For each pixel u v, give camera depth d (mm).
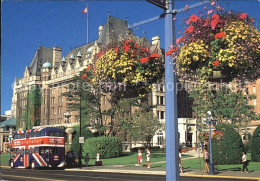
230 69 5695
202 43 5555
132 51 6199
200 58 5559
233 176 19188
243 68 5574
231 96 43250
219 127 29391
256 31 5566
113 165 34812
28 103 74250
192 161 33062
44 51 84625
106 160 42938
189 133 48062
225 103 43062
